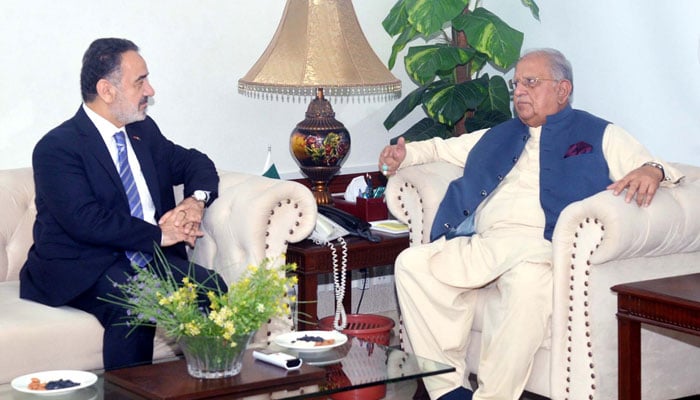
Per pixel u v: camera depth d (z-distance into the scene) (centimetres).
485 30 437
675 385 337
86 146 328
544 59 358
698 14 423
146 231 325
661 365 332
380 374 267
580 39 467
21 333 295
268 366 267
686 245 329
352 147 480
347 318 382
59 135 327
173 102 427
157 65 421
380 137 488
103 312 311
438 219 371
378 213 412
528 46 489
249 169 451
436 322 351
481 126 446
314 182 417
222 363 254
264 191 342
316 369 265
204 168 359
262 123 451
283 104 456
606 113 461
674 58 433
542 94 356
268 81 397
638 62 446
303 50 397
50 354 301
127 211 333
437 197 378
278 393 251
